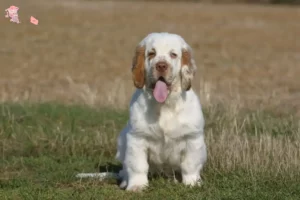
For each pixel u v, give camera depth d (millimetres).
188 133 8578
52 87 19391
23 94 17844
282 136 11320
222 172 9438
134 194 8438
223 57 27766
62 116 13438
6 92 18203
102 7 51281
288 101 16812
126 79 20953
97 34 35281
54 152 11320
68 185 9234
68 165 10422
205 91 15758
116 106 14992
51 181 9344
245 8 55438
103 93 17578
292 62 26719
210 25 40875
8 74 22141
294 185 8656
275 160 9664
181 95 8555
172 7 54625
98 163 10602
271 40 34562
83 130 12281
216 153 10047
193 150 8688
